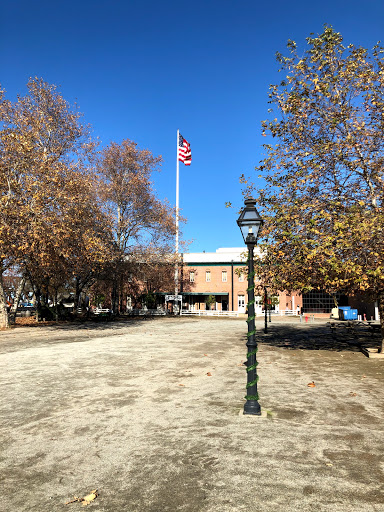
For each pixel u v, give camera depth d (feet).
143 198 126.11
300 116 42.42
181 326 93.35
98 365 37.58
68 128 93.56
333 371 33.65
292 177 43.21
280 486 13.00
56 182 71.36
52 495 12.88
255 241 23.12
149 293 152.97
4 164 69.77
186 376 31.94
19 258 72.08
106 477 14.10
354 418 20.38
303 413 21.31
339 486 12.96
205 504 11.95
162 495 12.62
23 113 87.71
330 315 148.87
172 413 21.65
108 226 108.78
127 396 25.66
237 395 25.49
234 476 13.79
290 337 64.39
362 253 36.01
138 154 124.77
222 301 172.35
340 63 42.29
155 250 129.59
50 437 18.34
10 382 30.45
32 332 75.20
